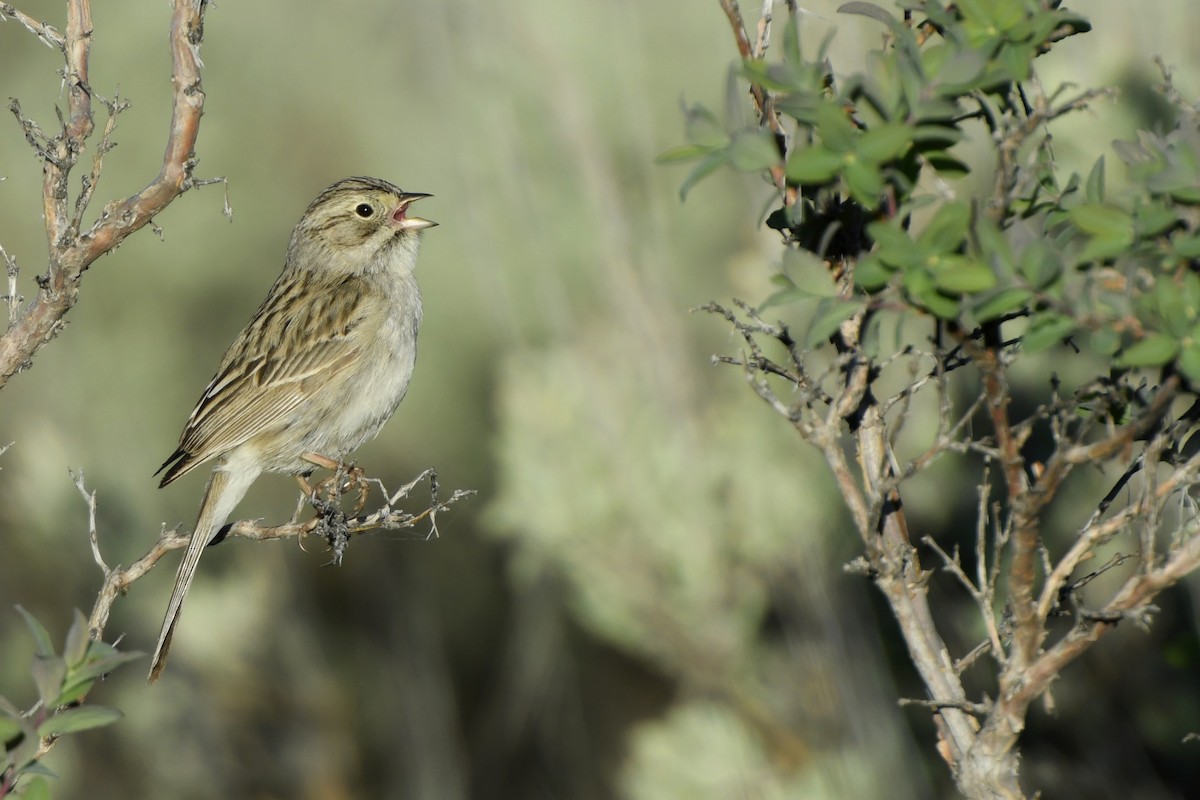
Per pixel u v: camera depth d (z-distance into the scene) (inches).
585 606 437.1
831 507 435.2
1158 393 180.9
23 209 650.8
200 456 404.2
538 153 467.5
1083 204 180.1
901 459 392.8
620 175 494.6
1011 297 173.9
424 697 507.8
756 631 431.2
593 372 432.8
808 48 350.0
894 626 423.2
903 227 207.5
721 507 426.0
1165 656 335.6
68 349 588.7
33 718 196.1
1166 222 173.8
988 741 204.1
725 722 412.8
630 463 421.7
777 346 424.2
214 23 742.5
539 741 520.7
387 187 446.0
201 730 496.1
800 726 422.0
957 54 176.1
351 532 311.7
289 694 500.1
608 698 526.6
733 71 185.8
